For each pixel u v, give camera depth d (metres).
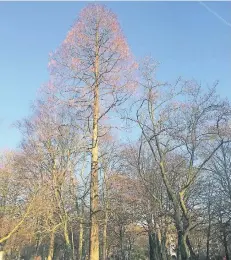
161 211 22.14
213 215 23.56
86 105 19.95
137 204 26.42
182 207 18.59
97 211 19.00
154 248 30.09
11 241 31.45
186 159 21.83
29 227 26.69
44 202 25.42
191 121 19.52
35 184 26.83
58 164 26.53
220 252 35.09
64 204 25.28
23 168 28.67
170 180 21.95
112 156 26.39
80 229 27.48
